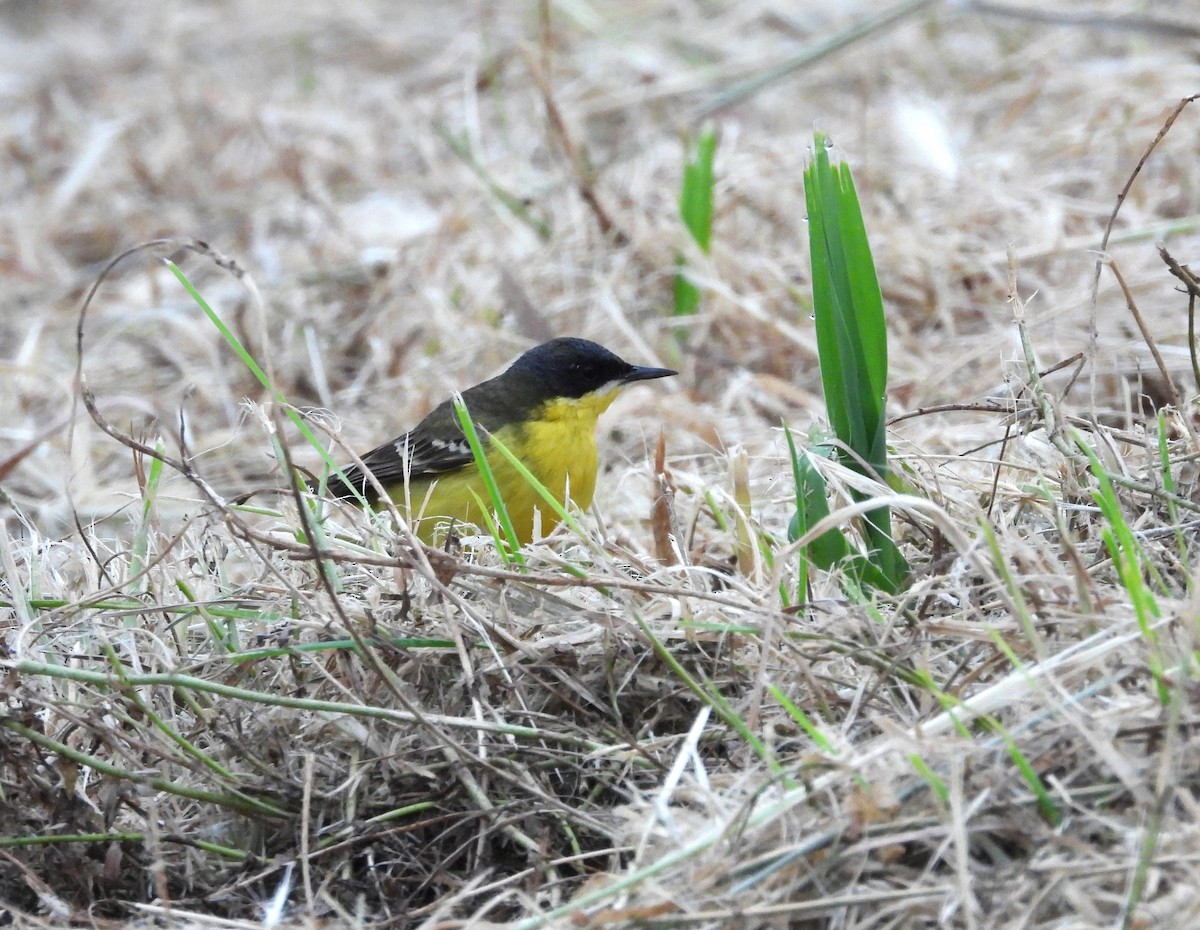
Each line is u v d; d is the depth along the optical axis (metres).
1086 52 20.23
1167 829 6.34
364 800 7.91
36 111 24.41
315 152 21.66
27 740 7.88
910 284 15.06
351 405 15.64
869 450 9.12
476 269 16.97
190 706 8.19
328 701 8.22
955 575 8.29
